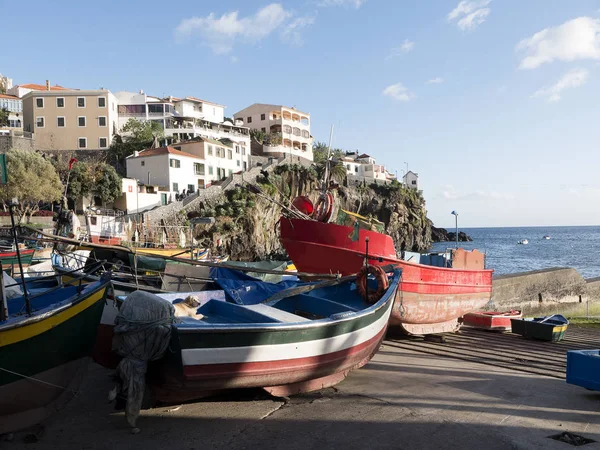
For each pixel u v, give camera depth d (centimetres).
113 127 5859
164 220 4428
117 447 522
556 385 787
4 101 5697
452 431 575
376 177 9606
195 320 682
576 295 2423
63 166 4462
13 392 523
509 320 1521
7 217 3612
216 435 556
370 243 1223
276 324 619
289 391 693
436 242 11825
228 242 4912
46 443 533
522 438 555
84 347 603
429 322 1302
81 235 2559
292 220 1322
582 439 553
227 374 590
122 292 862
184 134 6269
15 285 760
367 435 561
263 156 7481
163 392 616
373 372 861
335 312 822
